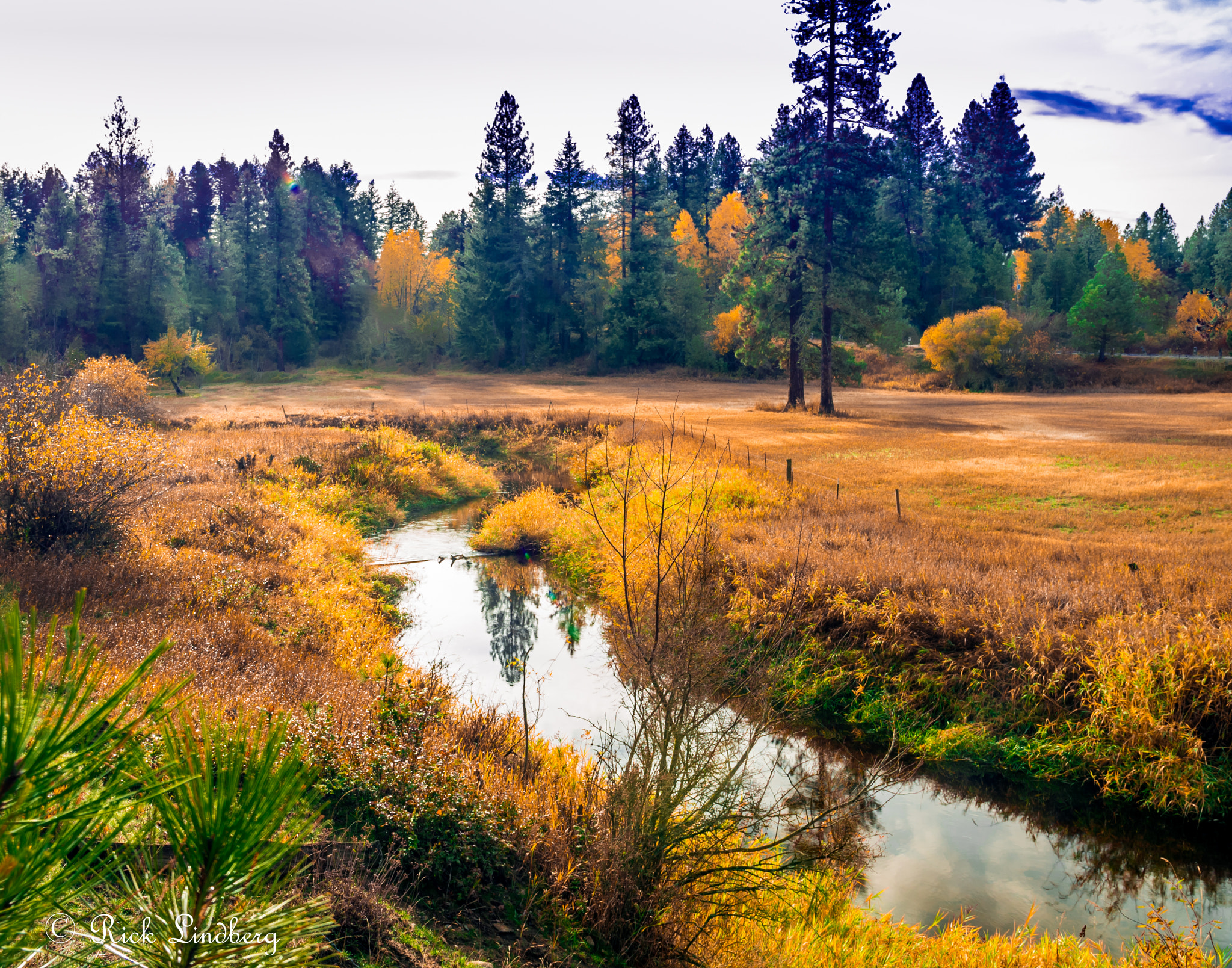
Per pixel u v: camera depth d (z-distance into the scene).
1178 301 116.38
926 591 14.05
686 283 88.19
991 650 12.23
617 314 88.25
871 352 88.31
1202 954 6.40
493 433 42.56
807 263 51.59
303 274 90.56
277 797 1.51
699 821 5.98
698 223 126.75
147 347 64.62
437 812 5.77
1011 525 20.17
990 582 14.33
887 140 51.38
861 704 12.05
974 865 8.57
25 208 121.44
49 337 75.94
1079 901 8.00
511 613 16.42
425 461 31.09
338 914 4.14
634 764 6.24
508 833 6.17
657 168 89.06
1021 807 9.91
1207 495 23.89
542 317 96.50
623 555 6.25
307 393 68.69
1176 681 10.62
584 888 5.86
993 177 119.75
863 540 17.30
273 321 88.06
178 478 20.73
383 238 135.88
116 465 13.52
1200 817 9.52
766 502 21.62
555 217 94.50
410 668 11.40
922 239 104.31
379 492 27.03
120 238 79.44
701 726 6.11
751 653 6.29
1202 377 74.81
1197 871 8.62
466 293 95.50
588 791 6.82
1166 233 142.75
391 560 20.58
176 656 7.68
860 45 48.69
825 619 13.28
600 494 23.69
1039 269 108.88
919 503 23.62
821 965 5.70
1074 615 12.82
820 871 6.62
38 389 14.73
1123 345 83.62
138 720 1.29
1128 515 21.41
